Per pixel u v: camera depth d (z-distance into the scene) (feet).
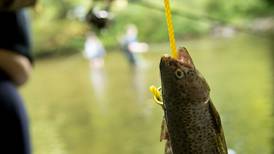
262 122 27.63
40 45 104.73
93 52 81.66
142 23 108.27
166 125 7.14
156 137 28.58
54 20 106.11
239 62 54.44
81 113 39.88
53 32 104.88
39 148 29.84
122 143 28.55
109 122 34.76
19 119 12.30
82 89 53.83
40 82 65.46
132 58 69.77
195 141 6.95
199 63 58.75
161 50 85.87
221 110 32.32
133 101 41.04
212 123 6.97
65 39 104.83
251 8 110.83
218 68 52.42
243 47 68.33
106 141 29.63
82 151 28.19
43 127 35.88
